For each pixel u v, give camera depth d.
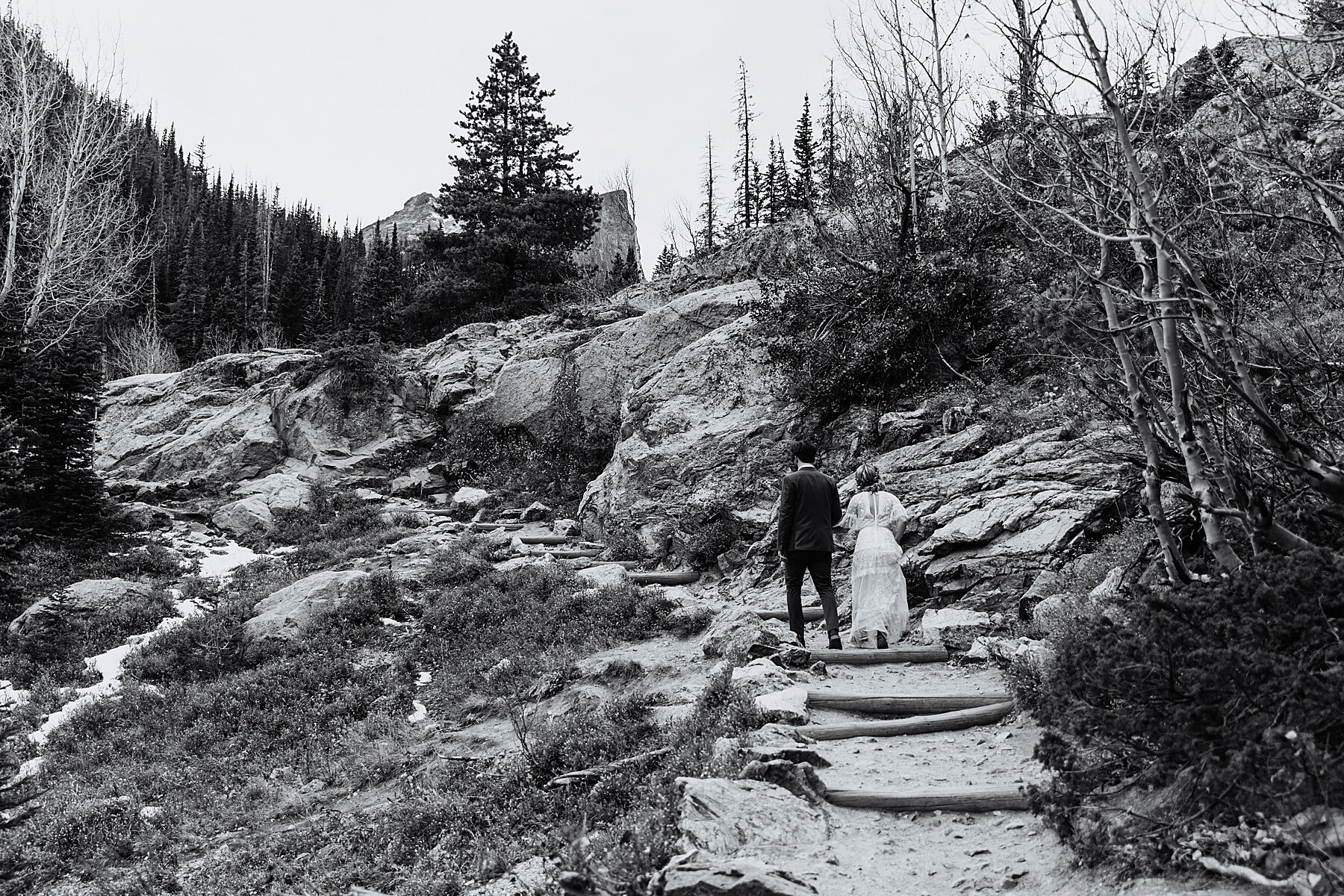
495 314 40.66
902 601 10.38
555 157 46.34
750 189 63.97
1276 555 5.16
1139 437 7.14
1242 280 6.38
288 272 75.62
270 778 11.63
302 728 12.86
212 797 11.22
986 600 10.93
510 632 14.66
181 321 65.44
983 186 9.66
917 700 8.23
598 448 25.70
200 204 101.56
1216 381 6.18
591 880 5.39
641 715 9.96
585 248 45.84
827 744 7.61
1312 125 6.06
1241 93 6.18
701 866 5.06
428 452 29.25
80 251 32.34
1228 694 4.38
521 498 25.30
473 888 7.23
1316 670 4.38
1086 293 7.29
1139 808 5.00
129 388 35.97
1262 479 6.23
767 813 5.98
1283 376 6.45
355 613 16.56
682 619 13.45
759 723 8.02
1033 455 12.78
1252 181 6.42
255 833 10.24
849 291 18.52
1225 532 6.81
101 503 23.75
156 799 11.35
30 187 31.77
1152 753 4.83
